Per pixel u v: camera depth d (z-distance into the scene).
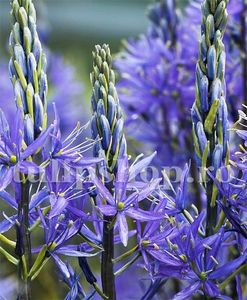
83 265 0.73
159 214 0.73
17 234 0.70
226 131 0.74
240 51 1.06
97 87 0.73
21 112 0.70
